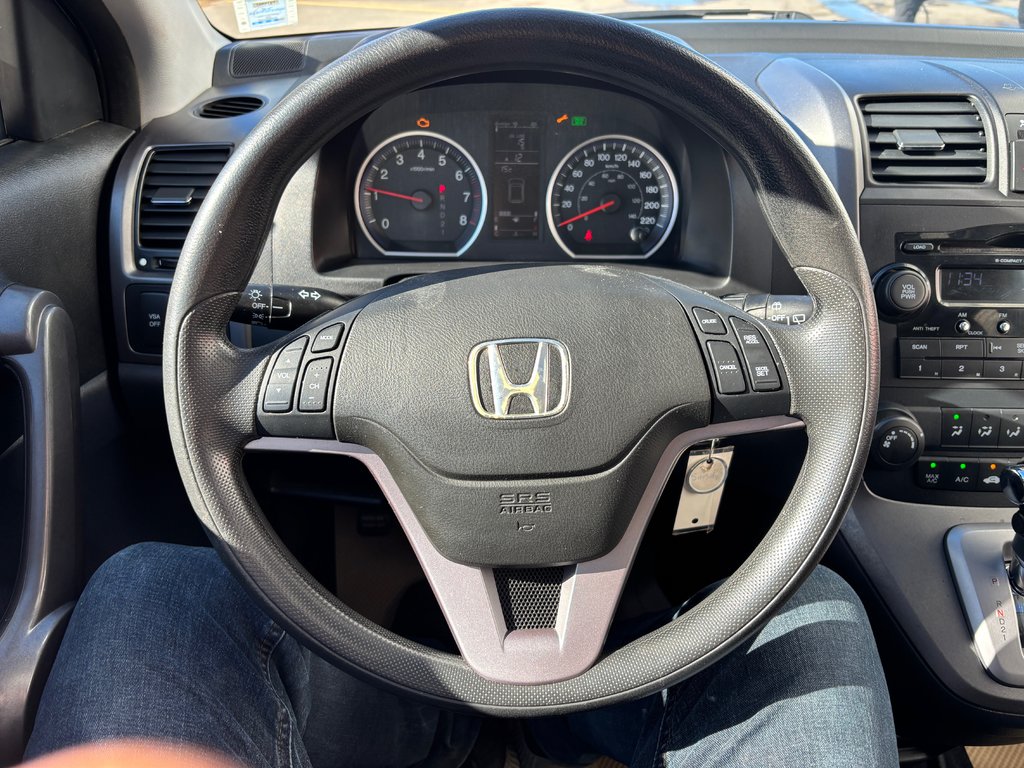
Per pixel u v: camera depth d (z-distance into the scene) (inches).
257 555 30.3
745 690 33.8
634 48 29.4
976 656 47.3
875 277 49.1
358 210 53.0
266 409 30.8
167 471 61.2
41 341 43.0
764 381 31.7
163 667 30.3
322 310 39.0
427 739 49.7
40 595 41.9
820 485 31.2
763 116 29.5
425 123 52.7
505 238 55.1
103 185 56.0
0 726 39.7
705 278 51.0
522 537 30.1
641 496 31.3
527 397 30.3
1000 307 49.3
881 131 51.1
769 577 30.7
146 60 57.6
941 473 49.7
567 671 29.7
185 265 29.4
